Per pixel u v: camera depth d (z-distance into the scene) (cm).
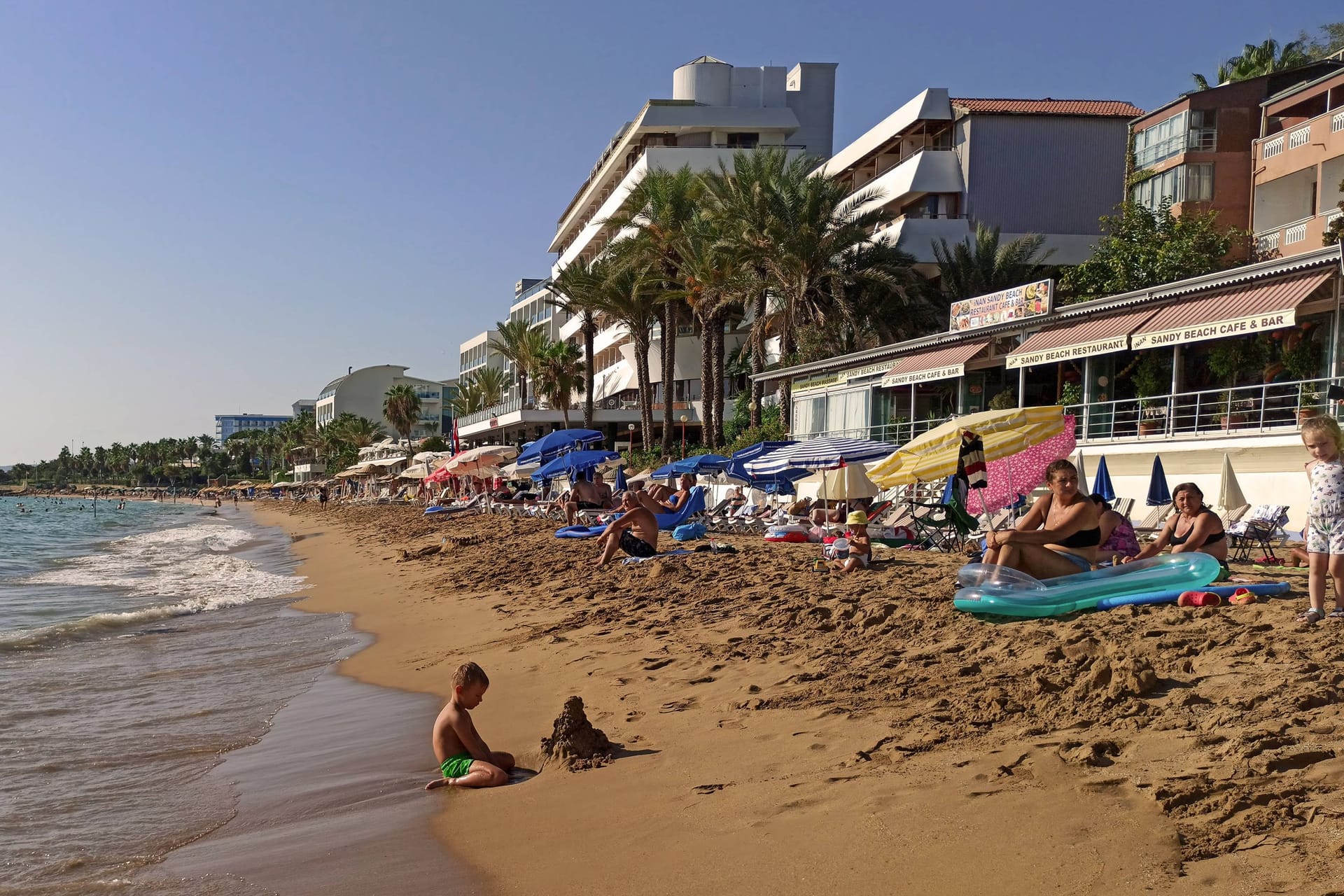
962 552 1520
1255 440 1831
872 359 3222
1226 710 474
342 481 10944
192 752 755
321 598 1892
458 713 627
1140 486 2127
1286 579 888
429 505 5462
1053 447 1234
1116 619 718
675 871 404
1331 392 1550
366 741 753
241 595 2061
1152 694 530
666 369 4712
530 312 9406
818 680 702
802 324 3825
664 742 616
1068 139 4444
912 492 2008
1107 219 3581
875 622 861
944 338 2788
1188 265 3153
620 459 3169
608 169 6844
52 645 1351
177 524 7481
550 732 693
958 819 402
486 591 1650
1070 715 518
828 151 6694
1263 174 3294
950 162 4488
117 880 480
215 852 517
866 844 395
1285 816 351
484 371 9031
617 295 4709
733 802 476
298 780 652
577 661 938
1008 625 757
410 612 1541
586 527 2361
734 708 668
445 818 531
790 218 3597
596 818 490
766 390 5072
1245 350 2162
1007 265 3994
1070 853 355
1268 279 1880
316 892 438
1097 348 2159
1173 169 3488
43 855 527
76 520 8169
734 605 1093
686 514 2231
